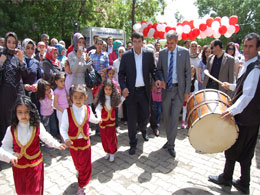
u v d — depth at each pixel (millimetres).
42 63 4375
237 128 2428
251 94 2334
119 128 5168
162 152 3898
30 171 2229
